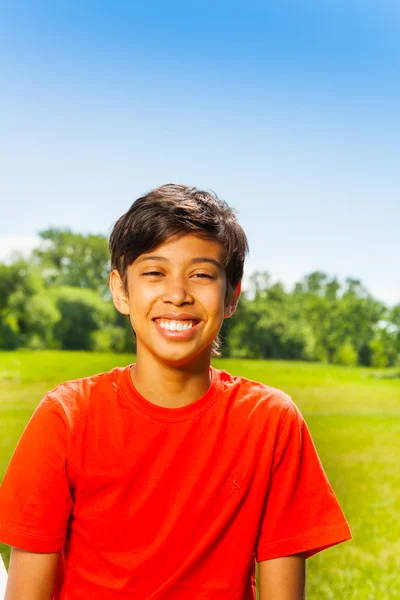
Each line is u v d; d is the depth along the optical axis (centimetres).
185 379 151
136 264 152
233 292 164
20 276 3809
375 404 2512
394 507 760
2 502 150
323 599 405
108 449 148
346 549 536
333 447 1418
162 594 144
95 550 147
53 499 149
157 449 149
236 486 151
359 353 3812
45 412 152
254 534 154
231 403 156
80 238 4059
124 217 158
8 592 150
